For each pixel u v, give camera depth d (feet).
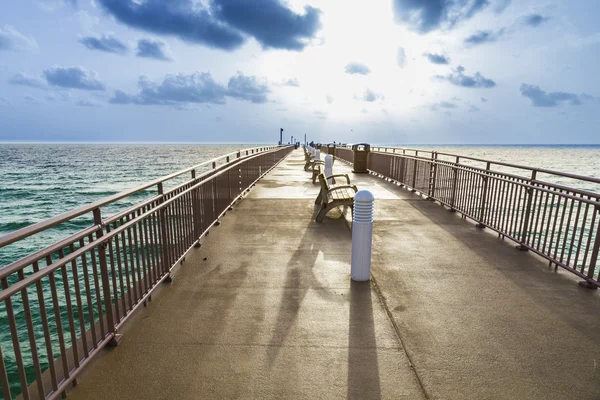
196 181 17.95
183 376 8.25
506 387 7.97
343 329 10.21
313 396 7.61
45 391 7.82
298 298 12.16
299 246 17.90
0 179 226.79
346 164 76.95
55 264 7.25
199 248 17.62
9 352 27.50
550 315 11.22
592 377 8.36
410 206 28.25
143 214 11.41
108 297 9.34
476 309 11.51
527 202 17.33
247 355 9.00
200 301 11.96
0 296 5.72
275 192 35.60
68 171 298.15
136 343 9.56
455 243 18.62
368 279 13.67
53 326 30.73
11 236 5.79
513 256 16.70
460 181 25.16
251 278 13.88
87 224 91.56
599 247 12.88
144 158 570.87
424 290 12.87
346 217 24.29
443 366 8.63
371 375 8.28
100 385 7.98
